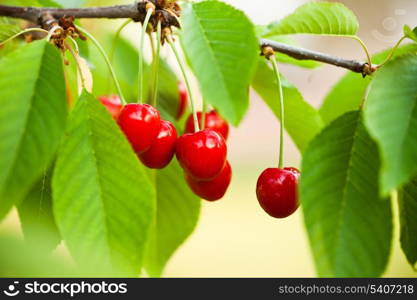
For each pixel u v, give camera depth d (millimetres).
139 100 584
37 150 500
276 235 1589
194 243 1513
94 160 525
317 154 523
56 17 594
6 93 508
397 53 620
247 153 2215
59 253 449
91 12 596
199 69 506
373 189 521
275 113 660
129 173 523
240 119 498
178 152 587
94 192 521
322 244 509
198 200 660
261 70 637
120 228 518
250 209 1780
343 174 522
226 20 517
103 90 718
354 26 605
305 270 1322
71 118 529
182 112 707
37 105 508
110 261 514
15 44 653
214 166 582
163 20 601
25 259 443
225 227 1634
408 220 576
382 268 512
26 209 576
